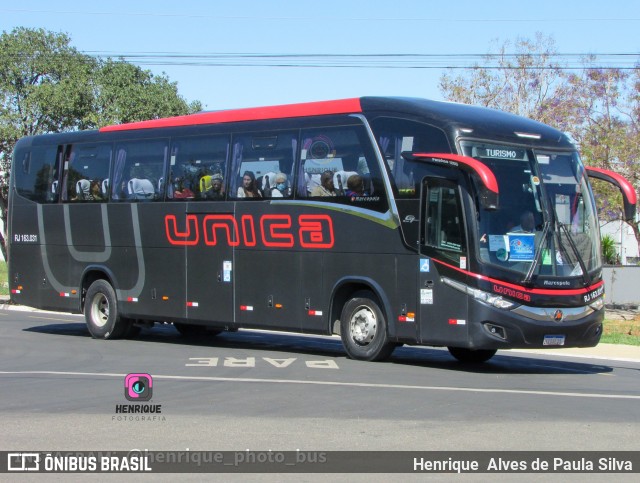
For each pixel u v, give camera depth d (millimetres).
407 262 14117
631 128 33000
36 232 20172
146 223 18016
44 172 20125
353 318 15000
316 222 15289
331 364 14516
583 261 14070
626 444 8594
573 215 14234
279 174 15898
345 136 15000
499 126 14047
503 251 13453
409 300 14086
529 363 15758
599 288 14227
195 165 17266
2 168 47375
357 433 8984
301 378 12859
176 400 10922
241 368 14016
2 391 11672
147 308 18016
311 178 15422
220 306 16734
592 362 16188
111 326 18703
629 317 29109
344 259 14906
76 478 7340
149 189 18047
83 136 19469
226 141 16766
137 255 18188
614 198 31188
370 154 14625
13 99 46094
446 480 7293
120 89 45500
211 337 20000
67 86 44094
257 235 16156
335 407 10438
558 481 7312
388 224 14336
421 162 13977
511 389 12055
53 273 19844
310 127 15516
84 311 19312
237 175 16531
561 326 13602
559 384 12773
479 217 13398
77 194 19422
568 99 34156
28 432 9039
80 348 17188
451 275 13578
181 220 17375
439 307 13719
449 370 14234
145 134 18234
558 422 9648
